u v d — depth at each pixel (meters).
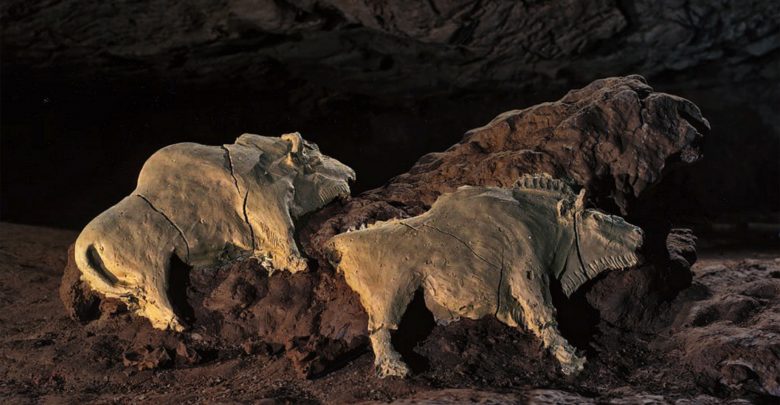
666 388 3.81
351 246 4.16
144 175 4.49
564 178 4.38
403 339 4.09
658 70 11.66
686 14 10.27
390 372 3.92
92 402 3.90
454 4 9.25
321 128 12.72
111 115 12.03
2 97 11.20
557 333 3.96
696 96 12.77
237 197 4.35
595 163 4.43
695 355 3.95
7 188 11.34
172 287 4.38
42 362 4.42
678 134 4.46
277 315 4.39
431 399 3.58
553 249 4.11
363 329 4.20
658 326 4.35
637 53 11.12
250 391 3.96
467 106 12.77
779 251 8.73
